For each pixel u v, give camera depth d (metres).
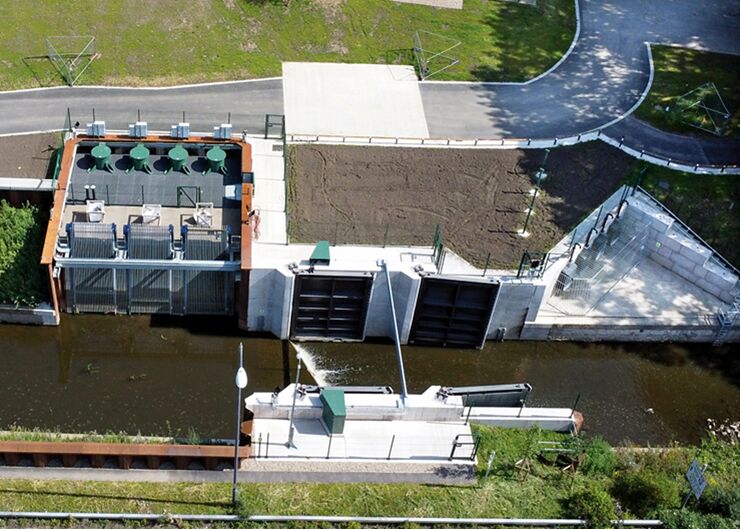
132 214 53.97
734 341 55.75
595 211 58.41
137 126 56.62
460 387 49.19
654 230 57.75
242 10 70.62
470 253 54.16
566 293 55.50
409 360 53.34
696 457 45.88
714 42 74.69
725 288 56.00
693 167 62.50
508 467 43.53
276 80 66.19
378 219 55.84
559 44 72.75
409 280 51.44
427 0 75.25
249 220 52.19
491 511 41.06
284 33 69.94
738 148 64.75
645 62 71.81
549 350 54.59
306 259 51.69
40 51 65.25
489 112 65.56
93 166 55.84
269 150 59.50
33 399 48.09
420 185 58.72
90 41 66.31
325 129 62.25
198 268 51.56
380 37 71.19
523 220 57.22
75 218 53.00
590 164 61.81
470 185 59.19
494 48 71.56
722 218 59.44
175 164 56.19
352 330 53.56
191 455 41.19
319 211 55.75
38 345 51.41
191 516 39.12
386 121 63.62
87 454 40.78
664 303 55.97
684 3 78.50
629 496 42.53
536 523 40.66
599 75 70.12
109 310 53.19
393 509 40.72
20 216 53.28
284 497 40.72
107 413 47.72
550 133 64.25
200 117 62.03
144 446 41.03
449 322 53.22
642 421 51.09
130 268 51.50
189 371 50.81
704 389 53.34
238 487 41.00
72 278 51.75
